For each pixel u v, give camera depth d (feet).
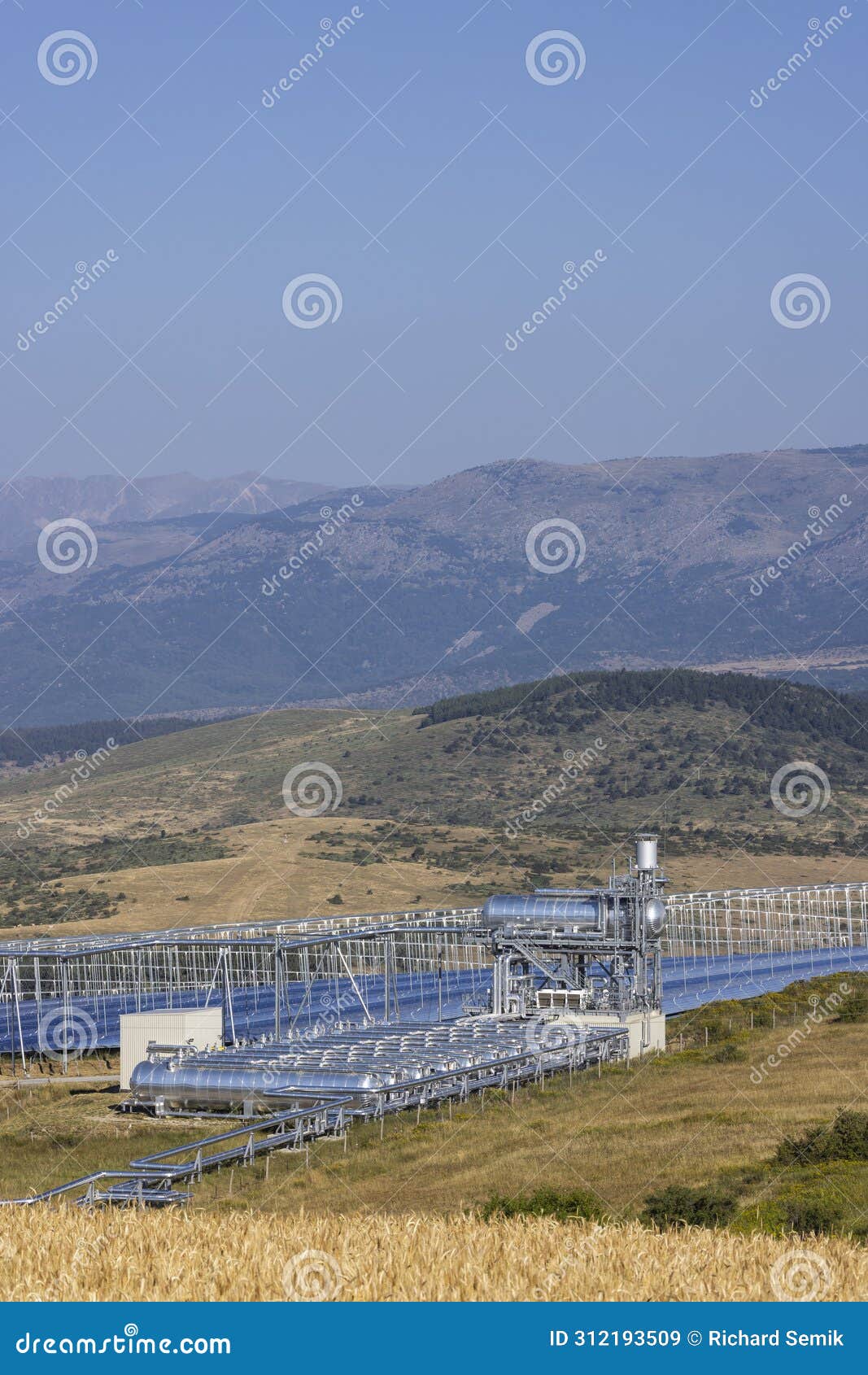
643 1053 525.75
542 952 566.77
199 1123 424.87
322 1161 352.08
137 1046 498.69
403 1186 322.55
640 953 551.59
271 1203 306.96
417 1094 418.10
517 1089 448.65
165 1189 307.58
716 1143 352.28
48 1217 221.87
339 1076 413.59
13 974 588.50
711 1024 563.07
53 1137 414.21
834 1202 281.13
